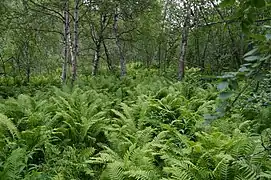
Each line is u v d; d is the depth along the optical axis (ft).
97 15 58.90
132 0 52.75
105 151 21.25
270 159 15.43
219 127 22.85
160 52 84.02
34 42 56.34
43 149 22.08
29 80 65.31
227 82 6.29
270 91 17.24
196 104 33.37
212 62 63.41
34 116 25.23
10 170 16.44
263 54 6.15
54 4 47.70
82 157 20.89
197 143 18.66
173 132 23.49
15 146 20.61
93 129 26.32
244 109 22.26
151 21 62.44
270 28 6.35
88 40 78.84
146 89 42.65
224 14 53.31
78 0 48.26
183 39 55.83
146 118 27.71
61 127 25.49
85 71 79.00
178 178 14.98
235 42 56.90
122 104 29.63
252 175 14.47
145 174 15.67
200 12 55.93
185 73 66.18
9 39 58.90
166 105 31.12
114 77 58.65
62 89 44.01
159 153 18.83
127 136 24.03
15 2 53.26
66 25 50.19
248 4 5.68
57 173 17.97
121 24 72.95
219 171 15.62
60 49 79.61
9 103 30.63
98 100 32.91
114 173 16.42
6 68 69.21
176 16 63.41
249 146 17.12
